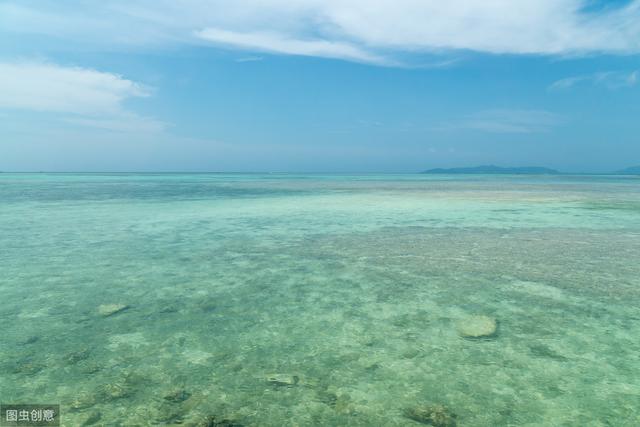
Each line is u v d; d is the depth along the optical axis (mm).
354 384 4168
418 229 14648
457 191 38812
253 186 50906
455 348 5008
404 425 3463
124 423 3459
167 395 3924
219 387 4090
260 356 4801
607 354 4805
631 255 10094
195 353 4859
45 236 12969
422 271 8727
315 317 6090
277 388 4078
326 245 11680
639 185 54344
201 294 7176
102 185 50625
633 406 3744
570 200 26859
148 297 6988
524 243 11812
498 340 5219
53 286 7582
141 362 4605
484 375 4344
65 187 44406
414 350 4969
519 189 42844
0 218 17141
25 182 59656
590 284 7629
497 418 3568
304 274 8531
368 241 12336
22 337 5250
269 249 11141
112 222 16281
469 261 9586
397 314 6203
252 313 6258
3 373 4293
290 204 24641
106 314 6148
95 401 3799
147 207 22297
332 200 27828
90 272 8617
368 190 41469
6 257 9977
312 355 4836
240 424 3473
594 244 11578
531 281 7871
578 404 3783
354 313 6258
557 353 4844
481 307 6465
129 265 9266
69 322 5797
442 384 4160
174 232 13992
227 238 12875
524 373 4383
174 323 5816
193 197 30391
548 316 6039
